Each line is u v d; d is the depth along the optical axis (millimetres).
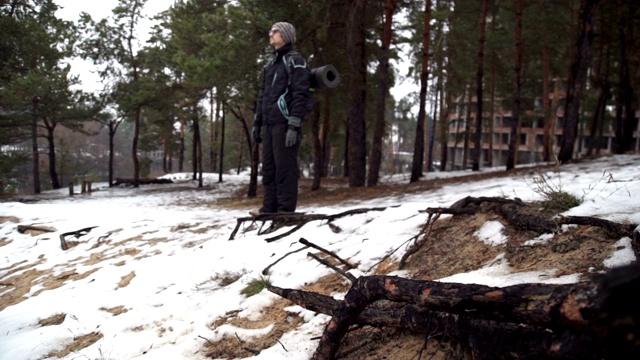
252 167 16797
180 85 21656
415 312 2293
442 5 19281
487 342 1926
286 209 6066
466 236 3623
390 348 2443
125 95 24578
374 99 22156
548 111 23078
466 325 2045
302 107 5914
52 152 27938
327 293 3410
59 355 3408
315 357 2459
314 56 14133
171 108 23406
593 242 2861
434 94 31984
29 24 19531
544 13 18828
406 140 81062
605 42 20547
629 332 1097
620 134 17578
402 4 16234
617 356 1170
